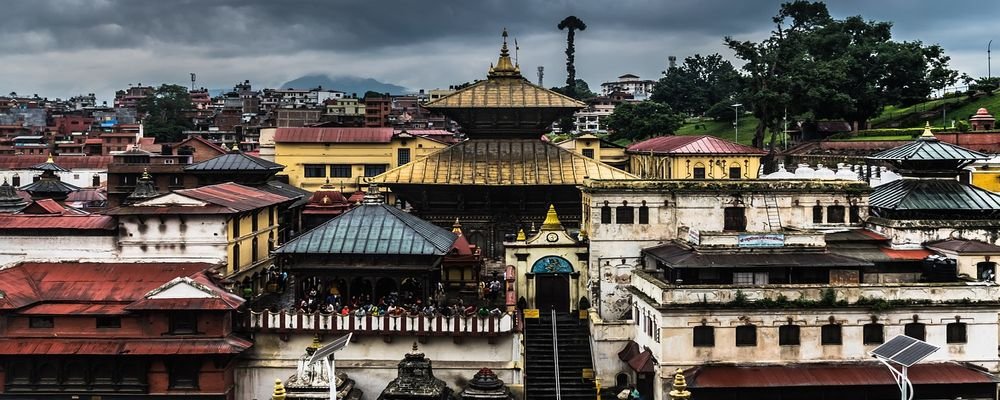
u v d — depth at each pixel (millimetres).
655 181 65688
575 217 83312
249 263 72188
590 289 65938
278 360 60094
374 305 62031
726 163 102812
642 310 59688
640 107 166000
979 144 102562
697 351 55000
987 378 54031
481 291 69562
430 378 56000
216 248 65562
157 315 57719
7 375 57750
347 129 121625
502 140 86750
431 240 63125
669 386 54688
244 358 60281
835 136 138375
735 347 55156
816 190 65750
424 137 119750
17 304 57781
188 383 58188
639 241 65375
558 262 67750
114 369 57875
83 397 57875
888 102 146750
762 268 57438
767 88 125812
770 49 136125
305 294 64938
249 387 60031
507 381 59438
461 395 56531
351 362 59781
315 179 119375
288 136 119188
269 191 91562
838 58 141375
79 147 184750
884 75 145500
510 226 83062
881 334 55719
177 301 57188
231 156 94438
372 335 59562
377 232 63188
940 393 54156
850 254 61594
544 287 68125
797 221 65938
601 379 61219
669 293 54812
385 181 82000
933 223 63938
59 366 57719
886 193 68312
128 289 60812
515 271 67688
